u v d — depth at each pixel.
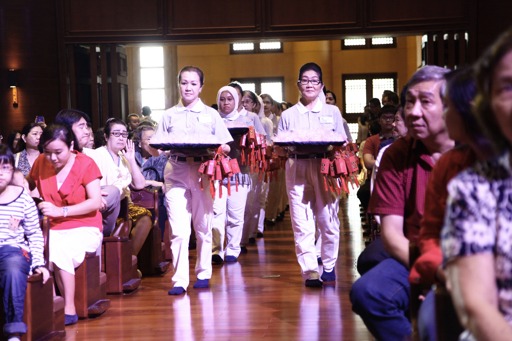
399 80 23.31
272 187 12.35
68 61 13.62
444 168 2.49
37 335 4.88
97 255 6.09
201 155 6.71
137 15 13.44
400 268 3.43
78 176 5.69
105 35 13.46
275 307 6.07
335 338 5.05
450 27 12.96
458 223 1.81
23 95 13.63
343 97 23.55
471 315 1.77
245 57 23.66
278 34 13.27
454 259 1.81
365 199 8.51
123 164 7.60
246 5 13.30
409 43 23.11
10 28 13.58
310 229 6.88
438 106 3.31
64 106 13.62
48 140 5.55
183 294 6.72
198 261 7.02
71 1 13.52
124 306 6.27
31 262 4.92
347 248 9.38
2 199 4.87
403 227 3.50
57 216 5.55
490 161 1.82
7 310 4.66
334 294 6.51
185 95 6.79
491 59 1.71
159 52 22.78
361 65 23.39
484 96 1.77
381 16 13.11
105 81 13.58
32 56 13.60
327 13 13.19
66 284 5.61
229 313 5.90
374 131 10.58
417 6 13.04
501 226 1.79
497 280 1.81
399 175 3.44
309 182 6.84
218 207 8.39
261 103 11.30
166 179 6.81
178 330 5.39
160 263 8.03
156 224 7.89
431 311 2.68
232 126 8.59
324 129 6.78
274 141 6.77
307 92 6.92
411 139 3.48
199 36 13.38
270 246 9.85
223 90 8.80
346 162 6.78
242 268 8.11
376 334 3.42
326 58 23.31
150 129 9.09
